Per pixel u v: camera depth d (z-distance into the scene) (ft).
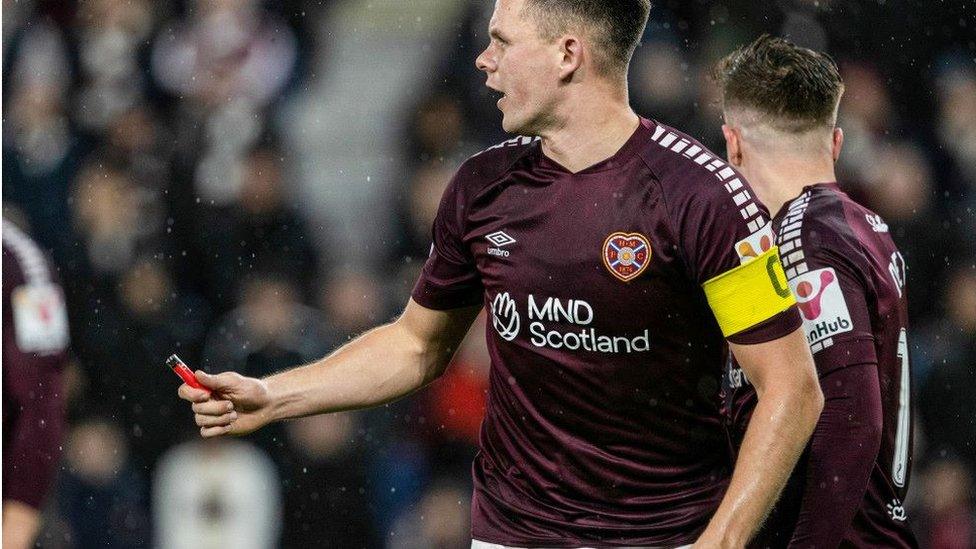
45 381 49.14
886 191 97.50
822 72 41.11
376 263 93.61
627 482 37.52
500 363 38.40
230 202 94.17
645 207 35.60
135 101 106.42
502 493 39.01
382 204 100.73
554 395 37.45
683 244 35.32
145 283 90.79
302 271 89.81
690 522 37.50
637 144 36.17
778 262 35.42
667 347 36.40
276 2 111.34
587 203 36.14
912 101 103.81
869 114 100.99
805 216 39.11
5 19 110.73
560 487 38.01
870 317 38.91
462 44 101.09
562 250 36.27
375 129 112.06
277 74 109.81
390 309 89.35
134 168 98.99
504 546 38.83
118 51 108.06
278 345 83.97
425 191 95.71
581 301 36.22
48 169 100.12
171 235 93.86
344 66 117.19
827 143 41.27
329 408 40.16
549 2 36.19
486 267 37.73
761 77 41.14
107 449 83.10
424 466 82.23
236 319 85.05
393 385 40.78
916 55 104.83
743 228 35.01
